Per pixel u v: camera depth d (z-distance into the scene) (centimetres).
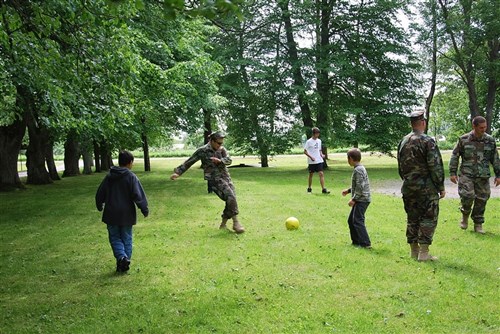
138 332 392
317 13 2611
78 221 980
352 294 464
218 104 1970
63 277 562
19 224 963
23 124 1772
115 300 472
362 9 2525
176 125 2153
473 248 645
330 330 380
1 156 1761
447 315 407
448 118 4775
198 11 225
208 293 481
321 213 962
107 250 698
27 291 512
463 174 768
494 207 1000
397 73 2602
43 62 632
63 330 400
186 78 1719
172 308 444
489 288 476
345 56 2492
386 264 568
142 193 586
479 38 2559
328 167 2773
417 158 578
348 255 613
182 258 623
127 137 1748
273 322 401
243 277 529
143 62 1180
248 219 903
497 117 3462
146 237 767
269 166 3225
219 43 2638
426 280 503
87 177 2634
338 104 2617
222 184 782
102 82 680
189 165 779
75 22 581
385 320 398
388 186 1561
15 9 541
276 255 620
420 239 584
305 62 2469
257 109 2689
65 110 864
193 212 1027
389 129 2619
